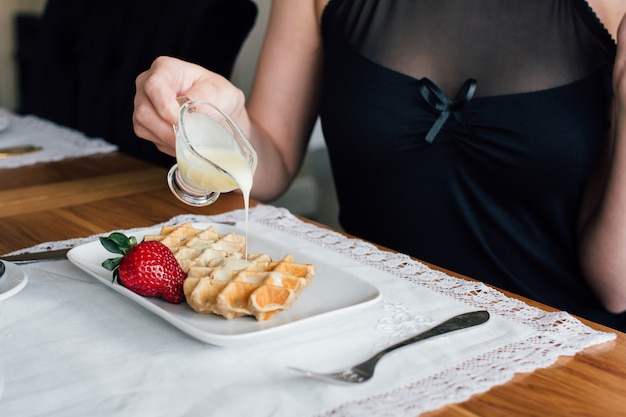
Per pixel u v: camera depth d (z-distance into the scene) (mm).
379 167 1322
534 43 1241
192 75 1006
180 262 786
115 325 720
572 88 1224
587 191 1297
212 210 1119
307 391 606
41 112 2219
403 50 1293
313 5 1432
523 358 676
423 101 1268
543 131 1202
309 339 703
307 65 1457
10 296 740
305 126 1497
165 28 1808
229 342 655
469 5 1271
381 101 1288
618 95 1103
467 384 625
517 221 1292
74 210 1093
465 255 1314
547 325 755
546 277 1299
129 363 647
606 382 644
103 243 753
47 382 613
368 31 1323
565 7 1239
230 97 1034
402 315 765
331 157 1429
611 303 1236
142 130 1001
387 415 572
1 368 631
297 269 778
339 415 570
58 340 688
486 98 1230
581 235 1268
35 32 3461
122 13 1962
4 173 1289
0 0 3705
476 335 725
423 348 692
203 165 810
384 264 921
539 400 609
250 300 689
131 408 576
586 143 1213
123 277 738
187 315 719
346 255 951
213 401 588
